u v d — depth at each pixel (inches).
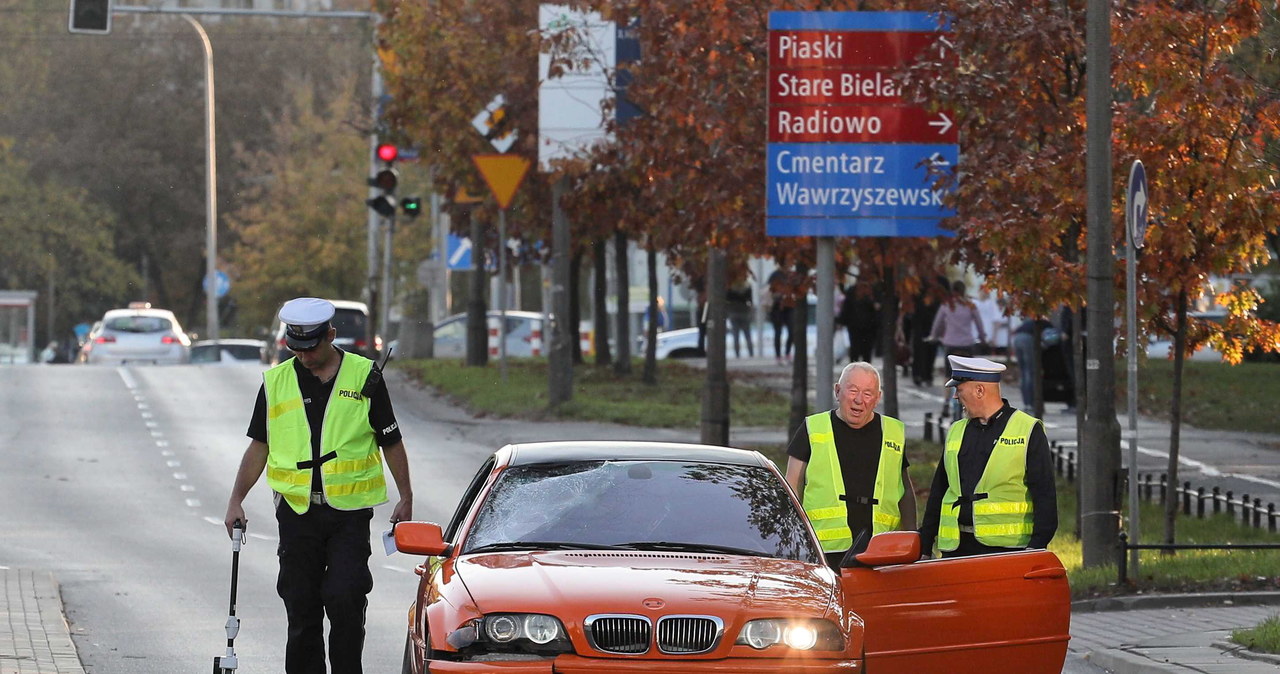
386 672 1573.6
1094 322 2075.5
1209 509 2851.9
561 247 4284.0
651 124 3193.9
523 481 1242.6
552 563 1122.7
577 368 5398.6
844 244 3112.7
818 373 2496.3
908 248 3078.2
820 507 1425.9
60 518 2797.7
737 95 3041.3
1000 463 1445.6
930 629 1214.3
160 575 2214.6
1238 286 2373.3
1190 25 2210.9
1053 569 1245.7
